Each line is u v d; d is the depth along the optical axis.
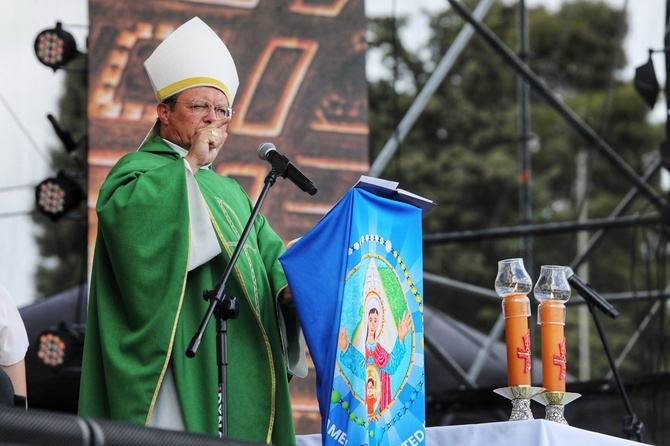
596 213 40.75
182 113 10.68
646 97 17.92
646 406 17.19
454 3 20.34
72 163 26.36
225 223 10.51
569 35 44.25
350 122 17.47
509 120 40.34
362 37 17.69
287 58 17.42
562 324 10.59
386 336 9.45
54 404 18.47
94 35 16.80
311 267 9.39
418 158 39.28
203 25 10.98
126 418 9.73
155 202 9.87
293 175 9.78
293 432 10.35
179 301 9.81
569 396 10.45
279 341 10.40
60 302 19.14
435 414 17.98
